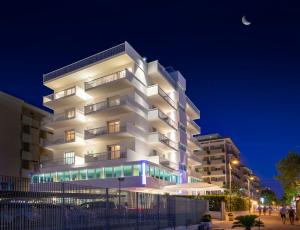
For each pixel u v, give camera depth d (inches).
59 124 2165.4
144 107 2036.2
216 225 1364.4
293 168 2190.0
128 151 1833.2
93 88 2004.2
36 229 531.5
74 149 2126.0
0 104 2299.5
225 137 4247.0
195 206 1280.8
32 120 2546.8
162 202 944.9
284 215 1545.3
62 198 588.4
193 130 2748.5
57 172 2021.4
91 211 643.5
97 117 2034.9
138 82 2005.4
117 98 2005.4
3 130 2293.3
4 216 488.7
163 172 1971.0
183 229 1059.9
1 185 576.1
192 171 2615.7
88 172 1904.5
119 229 715.4
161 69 2181.3
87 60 2098.9
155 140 1985.7
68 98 2127.2
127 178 1763.0
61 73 2212.1
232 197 2080.5
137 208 800.3
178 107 2364.7
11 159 2315.5
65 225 583.2
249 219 1021.2
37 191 585.6
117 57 1962.4
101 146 2022.6
